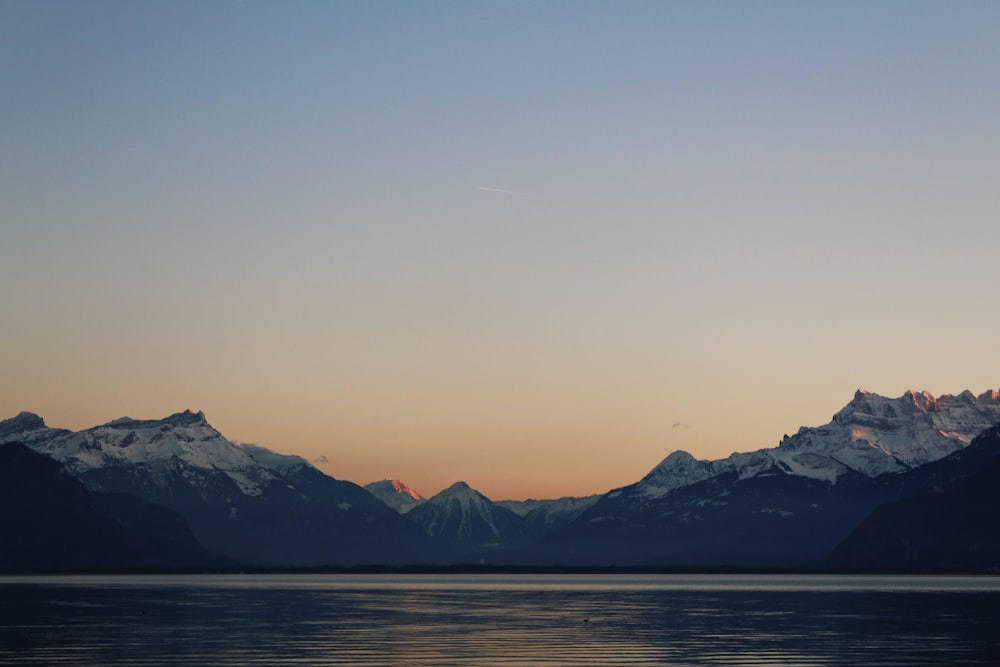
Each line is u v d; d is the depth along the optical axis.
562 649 125.62
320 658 117.38
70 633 144.00
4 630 148.12
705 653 121.75
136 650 123.81
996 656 117.75
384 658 117.31
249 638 137.88
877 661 114.25
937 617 171.62
